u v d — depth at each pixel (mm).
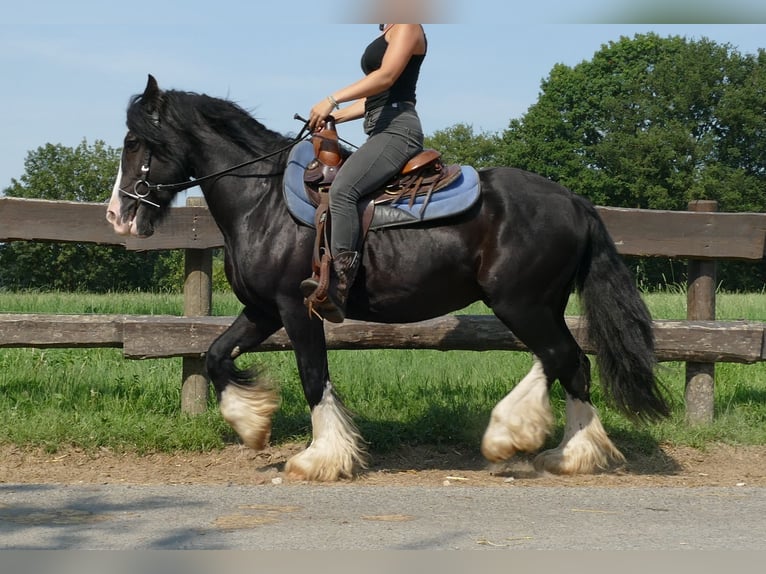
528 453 6207
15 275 43219
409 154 5457
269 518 4547
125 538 4164
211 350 5906
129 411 7023
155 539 4148
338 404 5691
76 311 11930
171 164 5699
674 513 4711
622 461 6211
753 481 5762
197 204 7023
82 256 42375
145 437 6285
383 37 5449
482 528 4375
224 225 5742
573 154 61000
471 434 6523
